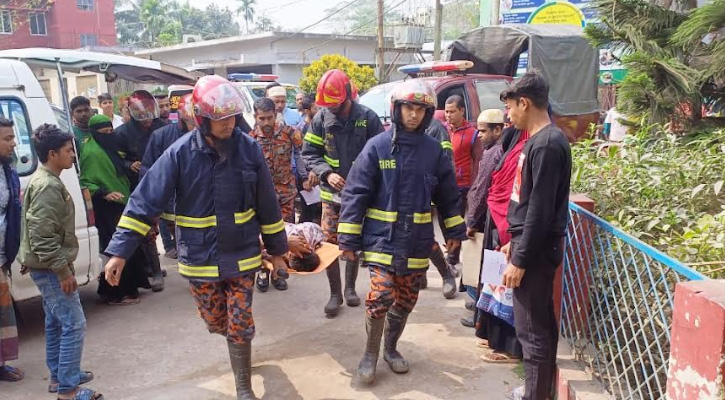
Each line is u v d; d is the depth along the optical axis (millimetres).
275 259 3500
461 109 5457
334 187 4453
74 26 35906
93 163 5121
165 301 5250
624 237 2811
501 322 3881
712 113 5465
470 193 4090
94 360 4059
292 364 3945
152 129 5863
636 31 5410
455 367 3844
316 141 4668
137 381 3762
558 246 2908
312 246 3990
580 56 9711
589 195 4012
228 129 3033
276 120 5445
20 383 3746
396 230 3418
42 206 3174
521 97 2869
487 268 3428
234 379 3748
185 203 3195
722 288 1969
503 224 3523
